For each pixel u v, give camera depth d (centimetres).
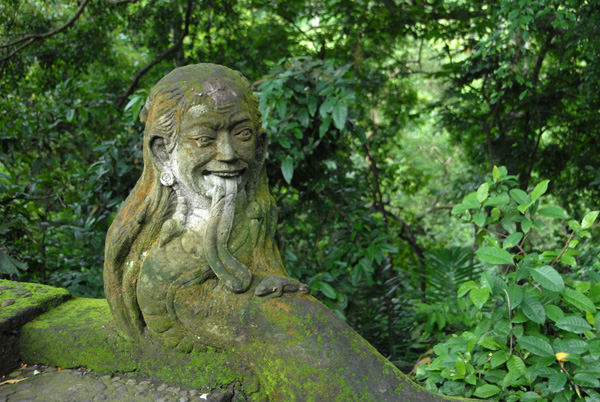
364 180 511
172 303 184
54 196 404
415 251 615
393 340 378
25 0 589
